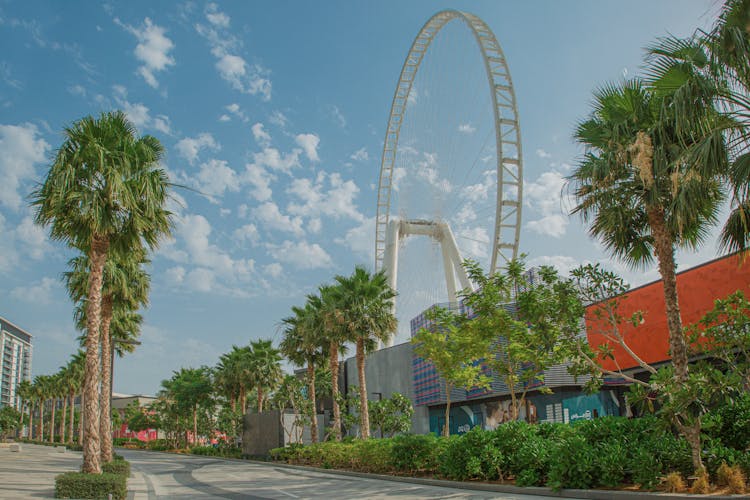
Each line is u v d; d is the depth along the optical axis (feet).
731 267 81.10
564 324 62.95
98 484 58.34
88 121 69.51
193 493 72.28
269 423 174.29
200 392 277.23
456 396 160.15
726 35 35.81
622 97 54.29
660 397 46.55
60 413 490.90
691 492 42.27
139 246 72.90
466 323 83.66
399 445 81.05
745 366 52.37
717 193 50.08
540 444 59.16
